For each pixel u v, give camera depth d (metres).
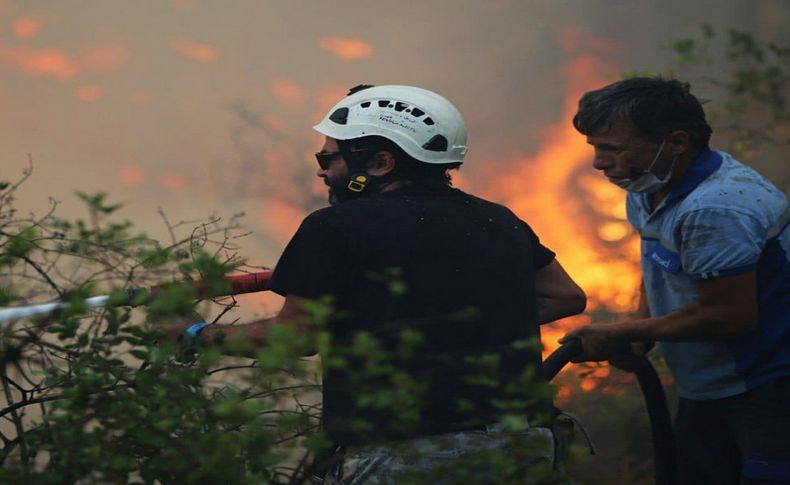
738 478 9.04
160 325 6.21
